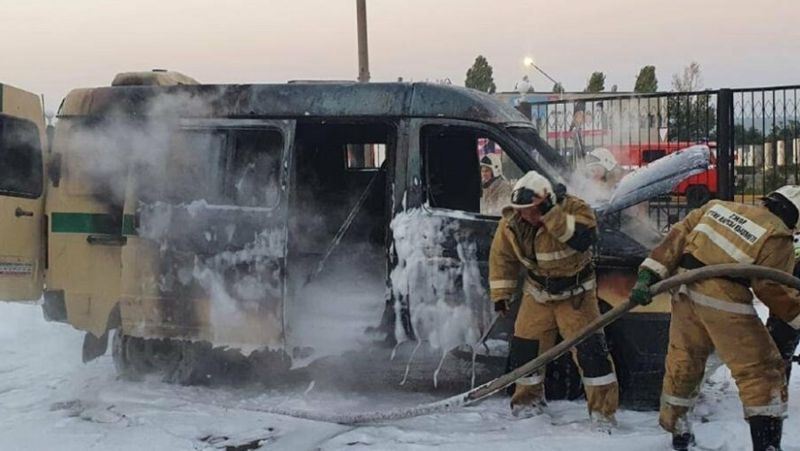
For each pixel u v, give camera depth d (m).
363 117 5.43
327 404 5.43
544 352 4.80
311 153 6.22
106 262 5.87
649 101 10.18
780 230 3.88
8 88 5.62
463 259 5.17
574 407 5.12
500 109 5.50
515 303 5.12
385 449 4.40
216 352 5.88
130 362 6.02
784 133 9.47
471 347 5.19
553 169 5.33
